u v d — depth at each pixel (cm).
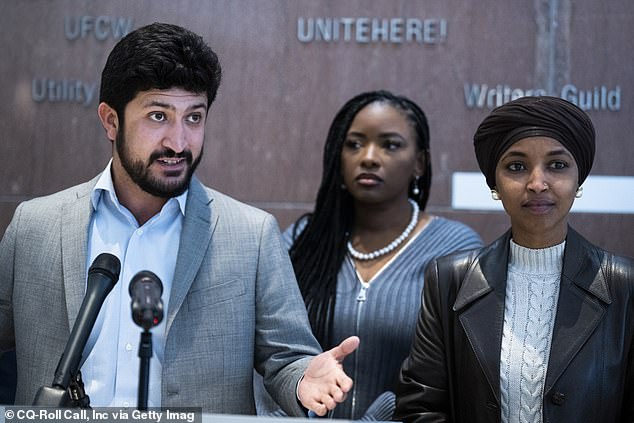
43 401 167
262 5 404
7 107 404
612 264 216
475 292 221
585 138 218
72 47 402
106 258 182
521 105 218
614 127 388
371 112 313
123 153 214
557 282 219
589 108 389
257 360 233
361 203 316
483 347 214
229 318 223
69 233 223
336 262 309
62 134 403
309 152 404
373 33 400
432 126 397
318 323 297
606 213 388
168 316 218
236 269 227
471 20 395
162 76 206
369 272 307
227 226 231
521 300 219
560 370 206
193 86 210
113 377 217
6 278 228
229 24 404
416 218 318
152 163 212
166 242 228
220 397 220
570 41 390
